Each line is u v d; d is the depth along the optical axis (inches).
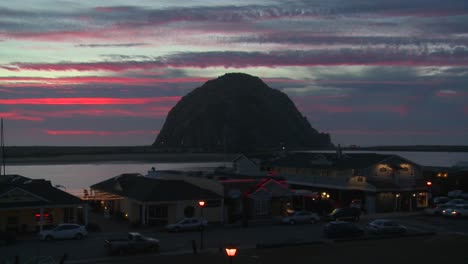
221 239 1742.1
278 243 1631.4
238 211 2166.6
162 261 1395.2
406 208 2571.4
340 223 1801.2
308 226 2050.9
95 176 5698.8
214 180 2252.7
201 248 1563.7
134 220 2069.4
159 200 1998.0
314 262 1405.0
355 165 2667.3
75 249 1546.5
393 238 1798.7
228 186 2194.9
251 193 2176.4
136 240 1504.7
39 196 1855.3
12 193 1814.7
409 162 2701.8
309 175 2935.5
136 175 2593.5
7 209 1775.3
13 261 1346.0
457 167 3590.1
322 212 2394.2
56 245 1609.3
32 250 1523.1
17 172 6609.3
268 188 2252.7
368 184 2534.5
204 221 1948.8
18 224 1836.9
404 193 2561.5
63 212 1918.1
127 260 1405.0
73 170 7175.2
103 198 2256.4
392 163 2679.6
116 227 2004.2
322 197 2662.4
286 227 2021.4
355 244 1681.8
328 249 1590.8
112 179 2618.1
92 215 2375.7
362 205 2544.3
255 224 2085.4
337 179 2709.2
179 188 2114.9
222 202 2114.9
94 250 1536.7
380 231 1835.6
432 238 1795.0
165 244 1644.9
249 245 1643.7
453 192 2881.4
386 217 2308.1
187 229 1907.0
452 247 1632.6
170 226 1892.2
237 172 3176.7
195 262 1384.1
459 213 2261.3
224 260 1412.4
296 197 2576.3
